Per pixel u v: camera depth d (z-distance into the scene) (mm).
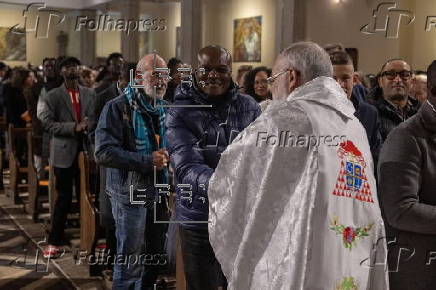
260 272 1703
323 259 1646
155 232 3230
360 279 1745
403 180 1979
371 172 1816
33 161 5816
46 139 5320
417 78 4020
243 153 1751
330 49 3293
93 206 4176
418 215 1936
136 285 3209
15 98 7566
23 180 7582
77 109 4820
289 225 1667
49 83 5086
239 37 10820
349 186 1713
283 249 1670
